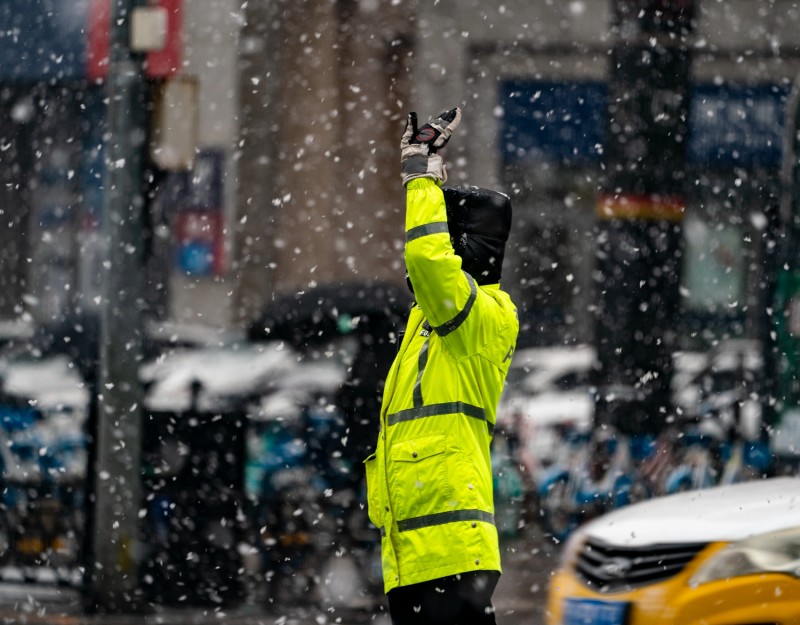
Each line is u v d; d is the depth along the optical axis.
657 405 33.03
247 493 28.48
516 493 32.59
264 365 35.31
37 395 34.91
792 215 31.56
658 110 33.41
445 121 13.41
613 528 17.67
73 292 62.47
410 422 13.27
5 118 62.03
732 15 65.19
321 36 64.75
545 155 68.75
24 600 26.61
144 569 26.92
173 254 63.44
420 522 13.05
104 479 26.83
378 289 33.19
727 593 16.25
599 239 33.81
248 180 64.12
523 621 24.41
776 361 31.66
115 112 28.42
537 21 68.31
